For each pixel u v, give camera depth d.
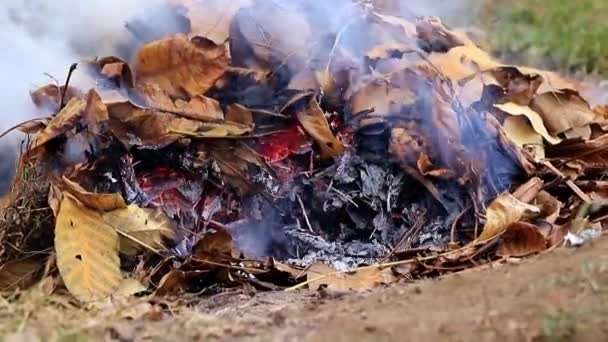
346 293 4.82
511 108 6.31
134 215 5.39
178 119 5.93
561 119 6.47
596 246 4.79
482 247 5.39
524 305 4.12
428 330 3.98
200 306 4.84
